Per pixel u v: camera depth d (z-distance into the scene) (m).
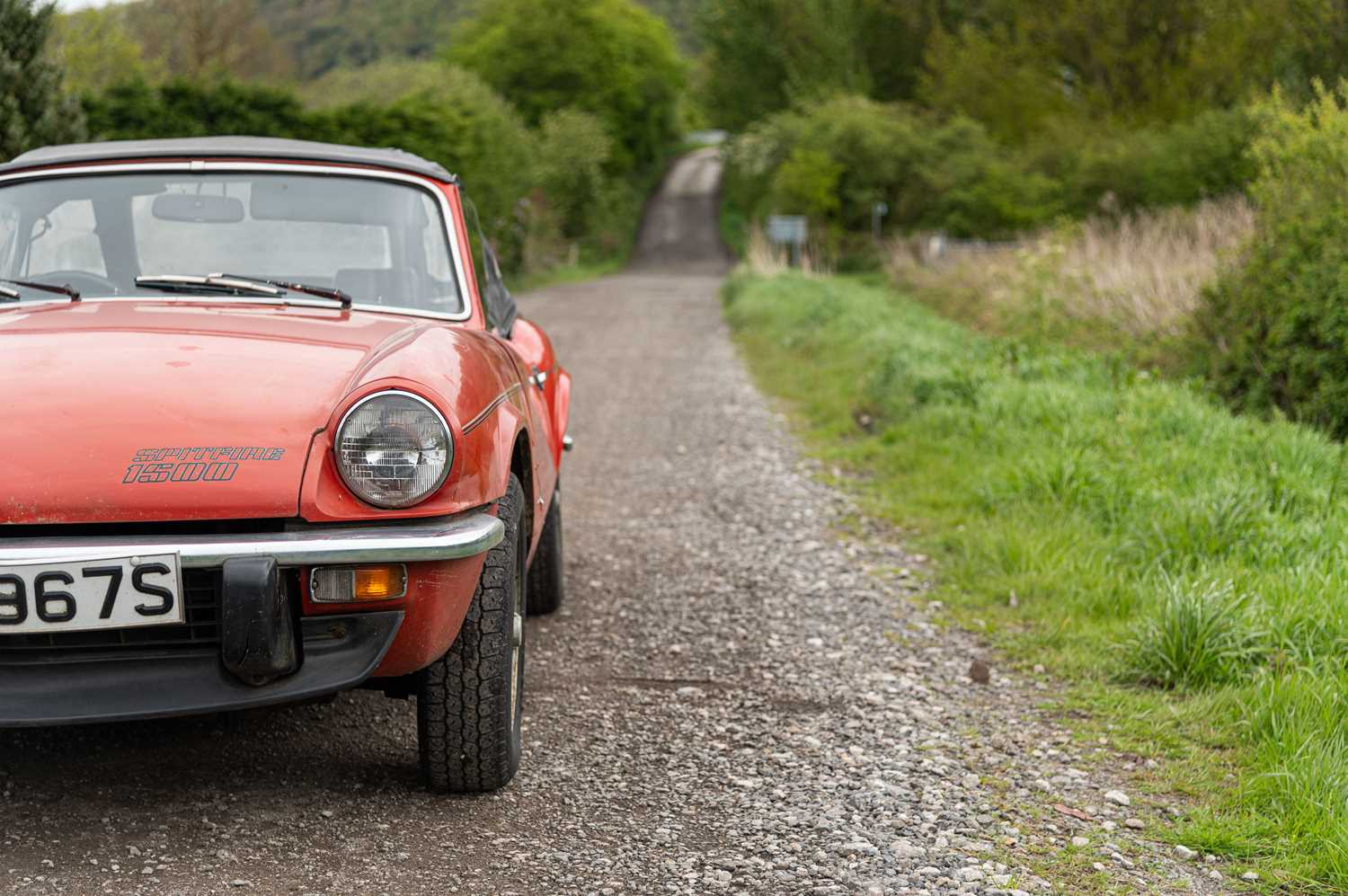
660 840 2.74
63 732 3.19
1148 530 5.14
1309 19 21.89
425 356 2.73
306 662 2.52
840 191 41.59
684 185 77.88
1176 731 3.51
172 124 20.22
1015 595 4.82
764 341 15.41
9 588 2.34
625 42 70.69
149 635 2.49
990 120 44.59
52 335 2.81
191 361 2.67
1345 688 3.46
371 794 2.90
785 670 4.02
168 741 3.17
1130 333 11.35
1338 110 9.09
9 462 2.38
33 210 3.37
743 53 60.19
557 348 14.95
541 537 4.41
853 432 8.80
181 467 2.40
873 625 4.52
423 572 2.53
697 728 3.48
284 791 2.90
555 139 53.56
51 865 2.46
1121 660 4.07
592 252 51.94
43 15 7.96
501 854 2.63
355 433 2.46
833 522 6.16
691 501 6.69
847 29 57.53
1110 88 39.91
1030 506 5.80
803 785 3.09
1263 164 9.28
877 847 2.75
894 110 45.38
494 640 2.78
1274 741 3.26
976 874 2.62
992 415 7.64
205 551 2.38
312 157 3.55
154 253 3.32
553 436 4.09
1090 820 2.93
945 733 3.49
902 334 12.56
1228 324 9.12
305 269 3.36
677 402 10.53
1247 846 2.77
